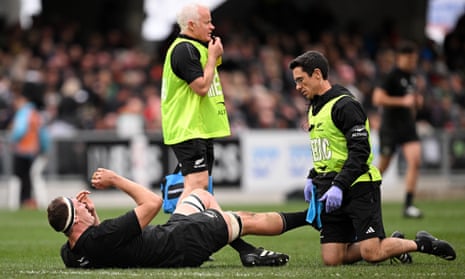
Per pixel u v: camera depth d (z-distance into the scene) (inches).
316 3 5017.2
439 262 1216.2
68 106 3314.5
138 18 4635.8
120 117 3154.5
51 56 3622.0
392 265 1173.7
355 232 1184.2
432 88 4301.2
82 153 2989.7
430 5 5364.2
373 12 5319.9
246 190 3127.5
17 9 4431.6
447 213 2411.4
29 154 2819.9
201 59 1327.5
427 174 3309.5
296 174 3208.7
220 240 1159.0
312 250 1487.5
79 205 1136.8
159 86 3634.4
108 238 1120.8
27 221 2298.2
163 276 1051.9
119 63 3646.7
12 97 3186.5
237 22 4471.0
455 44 4783.5
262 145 3154.5
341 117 1167.0
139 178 3009.4
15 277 1077.8
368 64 4313.5
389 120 2171.5
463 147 3361.2
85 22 4874.5
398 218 2202.3
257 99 3575.3
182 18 1330.0
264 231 1191.6
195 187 1318.9
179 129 1323.8
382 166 2204.7
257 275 1062.4
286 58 4104.3
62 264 1262.3
